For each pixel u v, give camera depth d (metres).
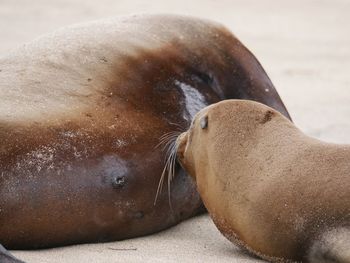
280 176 18.78
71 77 21.62
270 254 19.02
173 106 22.47
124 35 23.39
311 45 51.91
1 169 18.98
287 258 18.72
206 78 24.20
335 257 17.80
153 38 23.78
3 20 56.66
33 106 20.28
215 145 20.20
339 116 34.69
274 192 18.69
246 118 20.20
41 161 19.34
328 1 68.12
